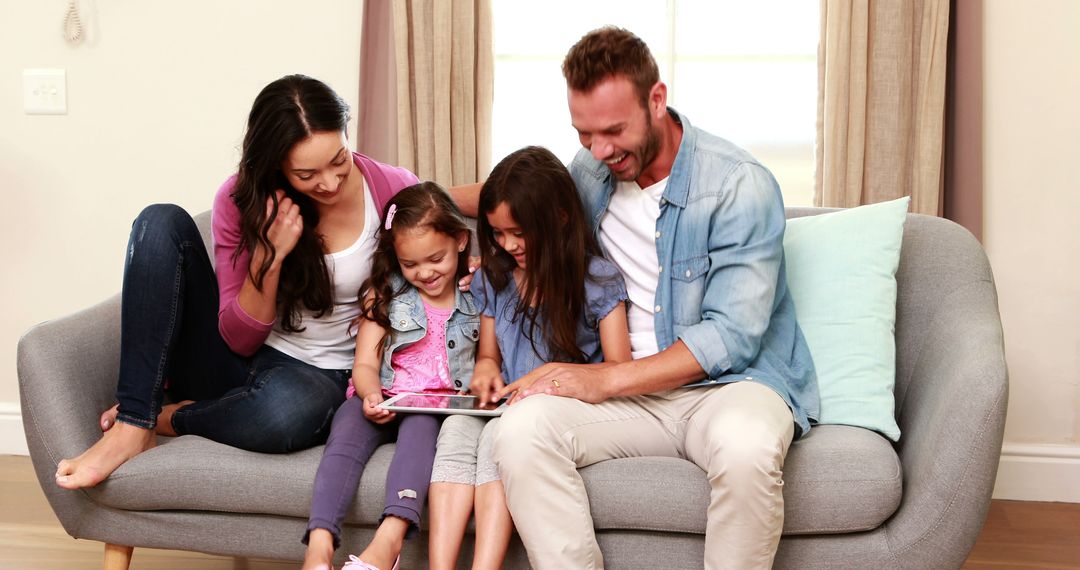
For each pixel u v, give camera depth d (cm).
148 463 176
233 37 279
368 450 176
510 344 192
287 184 192
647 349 186
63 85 287
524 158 183
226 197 195
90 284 294
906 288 200
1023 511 254
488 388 187
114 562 185
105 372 195
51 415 180
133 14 282
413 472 168
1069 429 259
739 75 268
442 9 253
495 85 271
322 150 180
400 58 257
